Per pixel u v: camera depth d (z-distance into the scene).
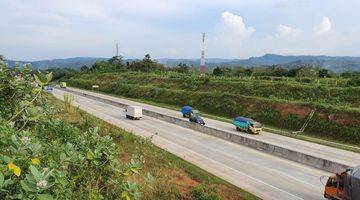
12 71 8.75
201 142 42.91
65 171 5.88
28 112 7.00
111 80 130.25
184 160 33.47
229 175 30.33
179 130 50.53
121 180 6.93
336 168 32.06
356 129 49.75
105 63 176.62
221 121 61.84
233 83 81.44
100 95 106.88
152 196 19.36
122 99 94.62
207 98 77.25
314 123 54.59
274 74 96.81
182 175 26.66
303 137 49.50
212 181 27.02
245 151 39.22
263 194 26.17
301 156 35.34
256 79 86.12
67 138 9.38
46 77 6.97
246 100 68.56
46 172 4.23
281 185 28.45
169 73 121.75
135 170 6.88
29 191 3.90
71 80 154.62
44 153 6.23
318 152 40.06
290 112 59.25
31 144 5.00
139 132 47.47
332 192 21.77
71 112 41.94
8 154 5.41
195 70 143.50
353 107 56.94
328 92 63.72
